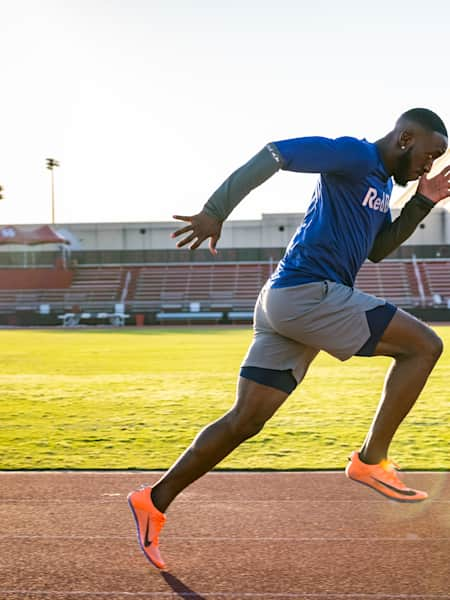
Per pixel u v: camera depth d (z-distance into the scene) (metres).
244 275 48.25
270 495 3.93
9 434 6.14
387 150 2.84
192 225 2.48
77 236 50.22
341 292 2.78
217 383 10.27
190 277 48.12
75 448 5.50
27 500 3.89
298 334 2.79
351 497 3.87
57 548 3.04
